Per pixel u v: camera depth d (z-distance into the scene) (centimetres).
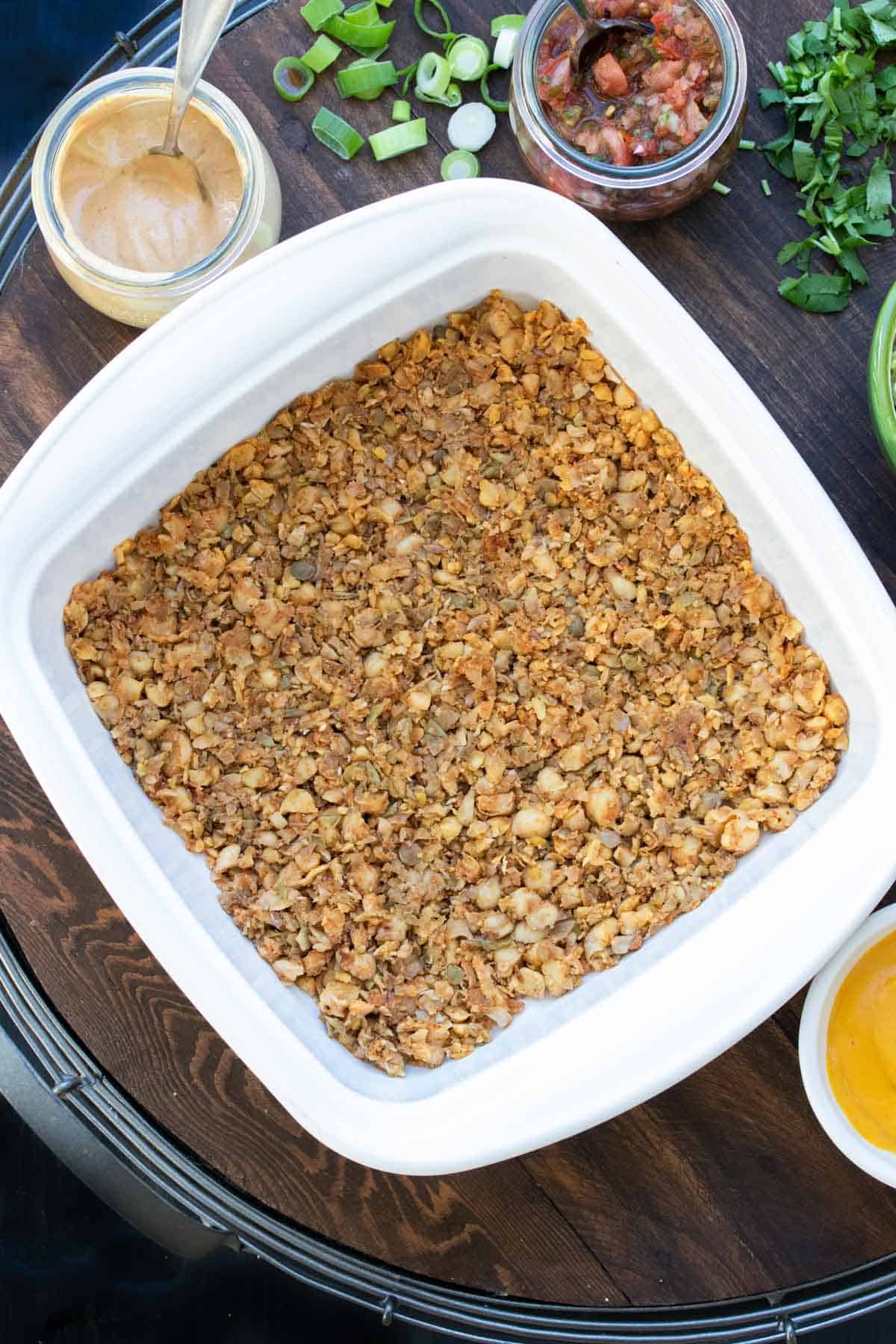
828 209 91
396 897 87
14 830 90
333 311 86
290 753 87
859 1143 85
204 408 86
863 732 86
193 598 88
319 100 92
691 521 88
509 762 87
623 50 89
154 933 83
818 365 91
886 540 91
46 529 85
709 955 84
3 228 92
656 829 87
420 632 88
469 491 88
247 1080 89
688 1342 89
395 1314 90
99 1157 83
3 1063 84
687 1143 89
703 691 88
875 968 87
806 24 91
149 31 97
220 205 89
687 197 89
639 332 85
